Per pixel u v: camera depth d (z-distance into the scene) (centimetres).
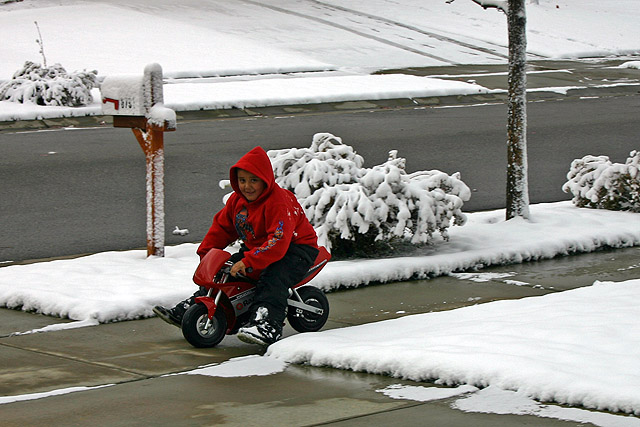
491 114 3772
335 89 4200
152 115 1535
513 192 1792
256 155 1072
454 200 1552
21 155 2766
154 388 930
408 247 1602
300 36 6334
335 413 842
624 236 1695
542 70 5391
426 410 841
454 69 5409
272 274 1089
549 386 853
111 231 1864
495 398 861
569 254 1630
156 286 1322
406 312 1259
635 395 816
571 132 3259
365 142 3030
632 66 5666
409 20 7306
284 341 1054
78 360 1038
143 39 5722
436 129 3334
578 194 1969
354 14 7438
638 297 1198
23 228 1884
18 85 3756
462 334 1031
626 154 2836
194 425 817
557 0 8794
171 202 2148
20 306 1280
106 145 2955
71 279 1372
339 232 1505
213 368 998
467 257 1519
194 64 5075
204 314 1088
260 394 904
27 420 834
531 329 1033
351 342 1041
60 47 5384
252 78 4822
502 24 7344
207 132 3241
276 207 1076
